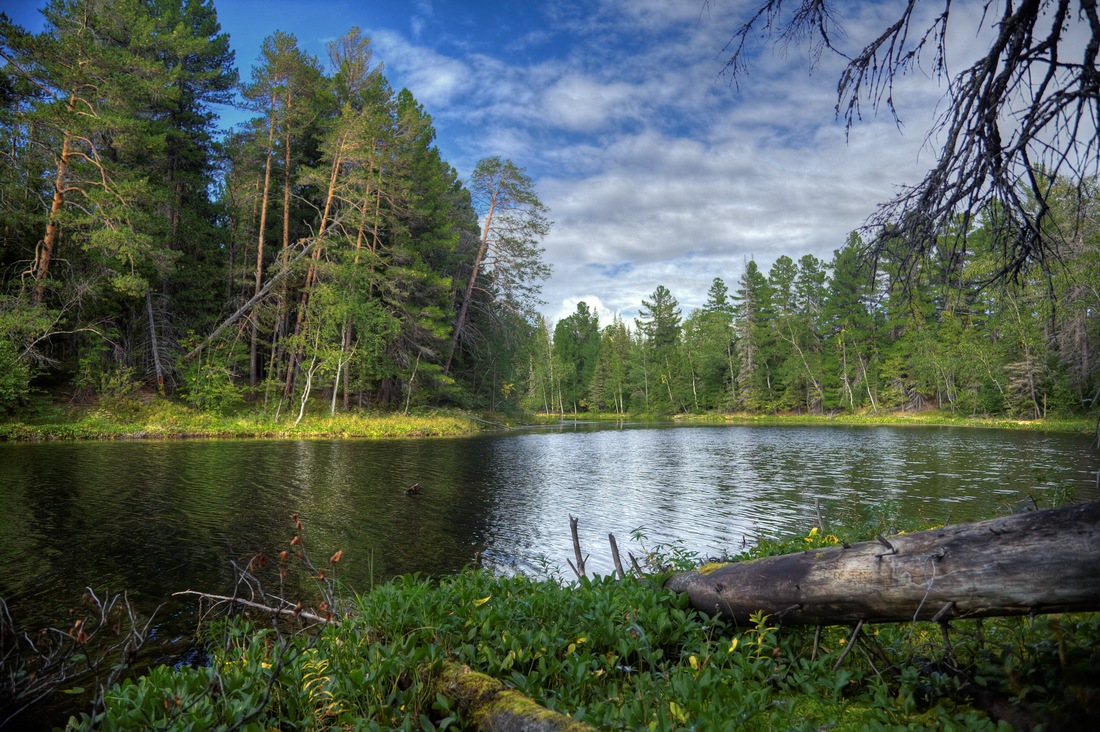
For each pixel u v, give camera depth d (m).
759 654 3.79
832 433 40.88
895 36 3.80
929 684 3.30
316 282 37.06
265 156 38.53
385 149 38.38
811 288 75.25
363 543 10.14
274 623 4.45
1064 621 3.08
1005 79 3.28
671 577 5.23
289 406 37.22
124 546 9.55
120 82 29.38
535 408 99.38
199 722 2.91
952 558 3.11
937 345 51.41
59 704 4.72
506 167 44.97
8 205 27.45
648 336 97.88
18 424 26.14
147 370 34.44
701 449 29.42
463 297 48.25
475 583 4.96
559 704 3.14
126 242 28.00
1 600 3.41
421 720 2.88
